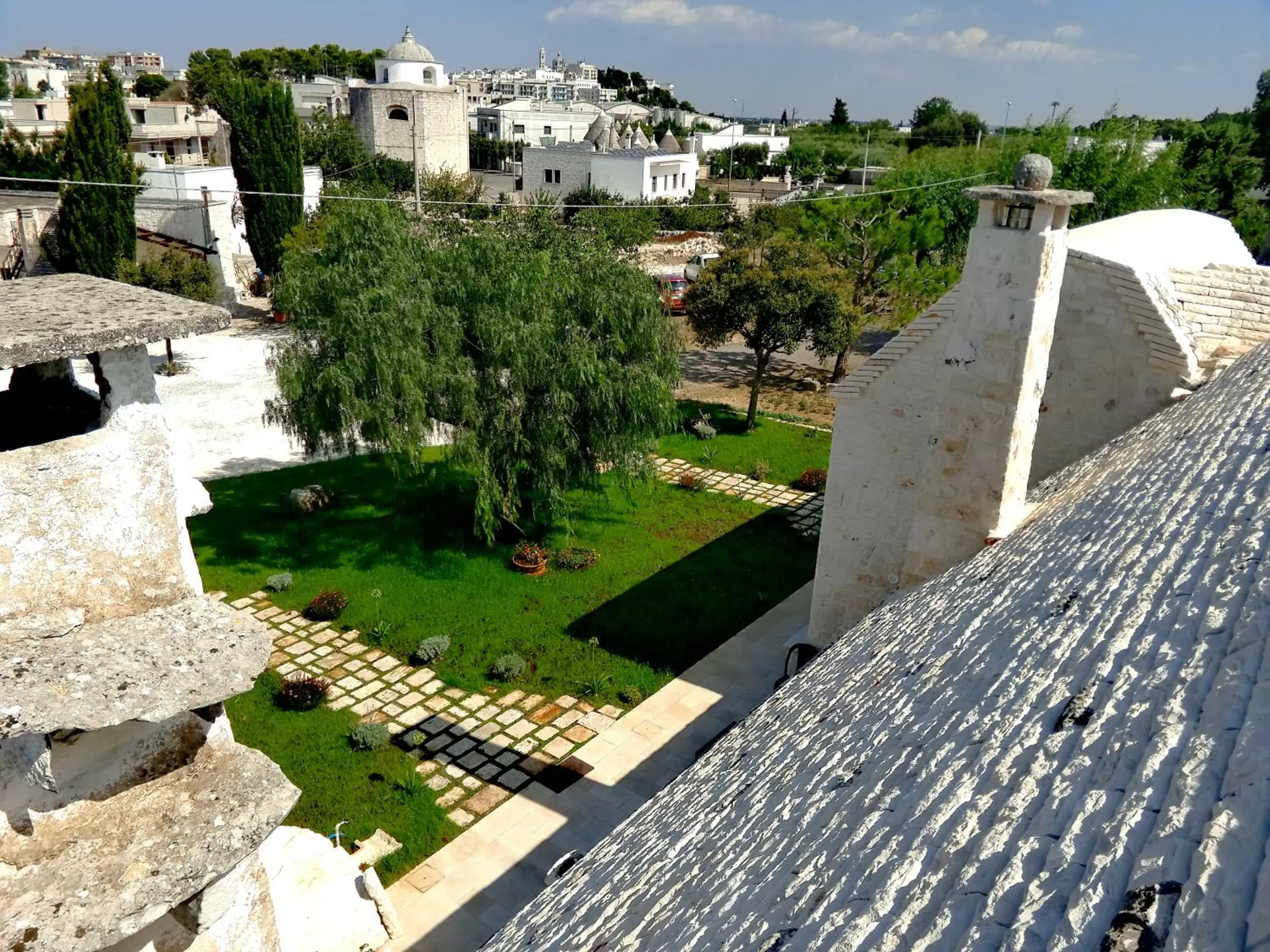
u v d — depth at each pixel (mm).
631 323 20250
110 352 5930
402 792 13531
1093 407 13914
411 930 11203
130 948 6285
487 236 19891
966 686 5637
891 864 3688
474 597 19062
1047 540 8773
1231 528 5969
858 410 14664
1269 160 47781
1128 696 4199
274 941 7160
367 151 68125
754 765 6863
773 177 92875
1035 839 3271
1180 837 2812
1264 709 3354
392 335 17828
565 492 20297
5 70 91500
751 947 3652
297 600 18688
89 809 6039
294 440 26219
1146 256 15242
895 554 15078
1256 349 13438
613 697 16047
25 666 5367
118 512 6148
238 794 6254
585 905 5828
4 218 39219
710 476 26203
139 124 63844
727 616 18781
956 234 35625
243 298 43406
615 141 75812
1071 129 34375
